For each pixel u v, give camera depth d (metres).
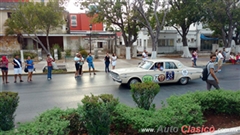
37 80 13.09
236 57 21.75
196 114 4.65
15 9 19.28
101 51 38.53
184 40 29.27
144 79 10.41
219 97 5.28
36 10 16.84
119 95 9.04
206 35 36.22
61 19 19.31
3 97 4.07
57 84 11.73
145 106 5.24
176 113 4.61
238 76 13.84
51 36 29.58
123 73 10.19
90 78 13.66
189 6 25.09
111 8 25.05
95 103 3.61
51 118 4.21
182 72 11.09
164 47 33.34
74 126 4.39
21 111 6.95
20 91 10.03
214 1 22.59
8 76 14.75
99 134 3.69
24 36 26.48
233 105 5.21
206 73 7.13
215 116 5.28
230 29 23.56
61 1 17.88
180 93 9.30
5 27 26.94
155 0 20.95
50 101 8.20
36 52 25.80
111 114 4.14
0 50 27.17
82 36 31.34
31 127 3.77
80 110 4.10
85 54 26.22
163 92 9.51
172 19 26.17
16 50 27.58
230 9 22.84
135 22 26.41
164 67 10.83
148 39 34.66
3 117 4.04
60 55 25.67
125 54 28.34
